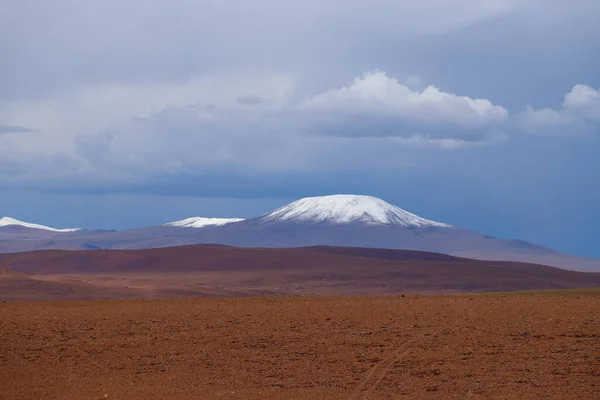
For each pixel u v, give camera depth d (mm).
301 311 65938
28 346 53875
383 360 48375
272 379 44844
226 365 48219
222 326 59500
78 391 43062
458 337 53719
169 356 50750
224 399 41031
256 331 57406
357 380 44125
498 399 39719
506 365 46469
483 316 61156
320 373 45844
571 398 39688
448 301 74062
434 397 40375
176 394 42250
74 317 65000
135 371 47281
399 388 42250
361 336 54969
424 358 48500
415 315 62469
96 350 52625
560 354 48656
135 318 64000
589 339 52156
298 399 40656
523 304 68625
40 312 68562
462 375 44562
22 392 42875
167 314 65938
